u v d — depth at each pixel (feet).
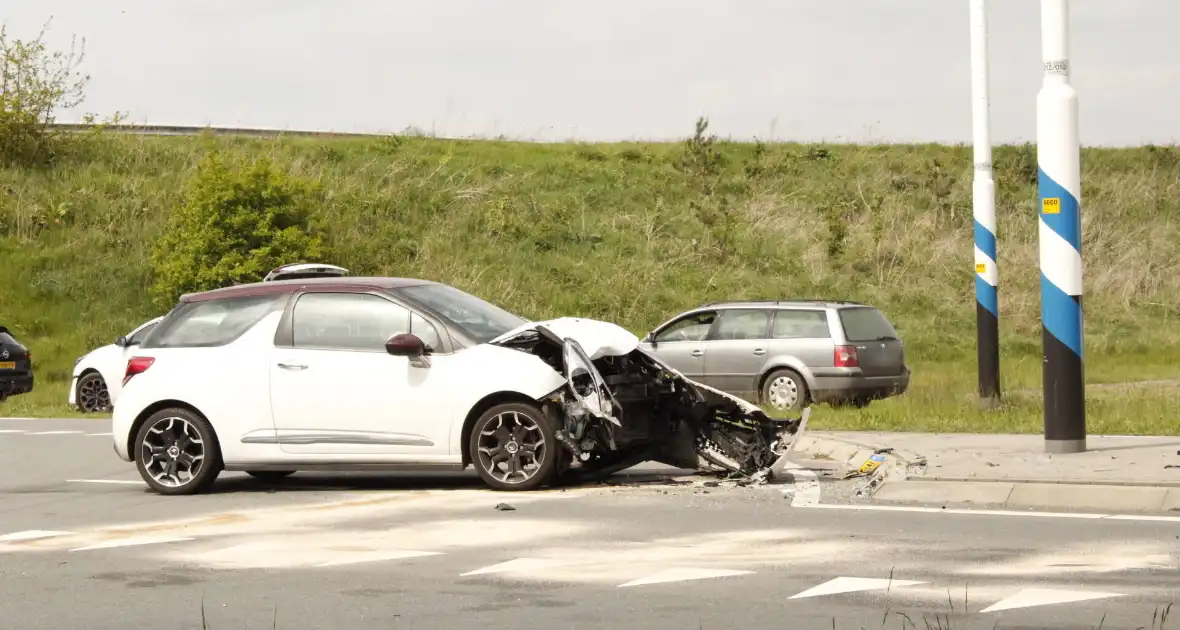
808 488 38.86
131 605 24.86
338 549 30.30
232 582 26.78
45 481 45.37
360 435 39.96
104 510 37.86
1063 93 41.37
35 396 90.63
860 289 121.19
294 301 41.65
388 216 129.08
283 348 40.98
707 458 41.27
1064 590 24.34
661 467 45.19
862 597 24.08
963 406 63.72
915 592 24.40
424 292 41.91
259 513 36.40
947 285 123.13
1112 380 91.15
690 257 126.11
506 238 127.34
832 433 50.98
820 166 150.30
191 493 40.98
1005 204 140.97
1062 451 41.70
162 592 25.96
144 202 126.72
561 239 128.26
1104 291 126.00
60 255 118.42
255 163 105.40
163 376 41.57
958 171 148.87
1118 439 45.96
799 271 124.88
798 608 23.31
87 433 63.52
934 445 45.55
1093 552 28.09
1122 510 33.83
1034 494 35.22
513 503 36.88
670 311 116.78
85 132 137.90
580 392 38.45
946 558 27.68
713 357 73.82
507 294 117.29
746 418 41.32
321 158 140.36
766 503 36.01
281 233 102.37
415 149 146.51
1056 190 41.42
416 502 37.65
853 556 28.12
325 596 25.22
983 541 29.60
